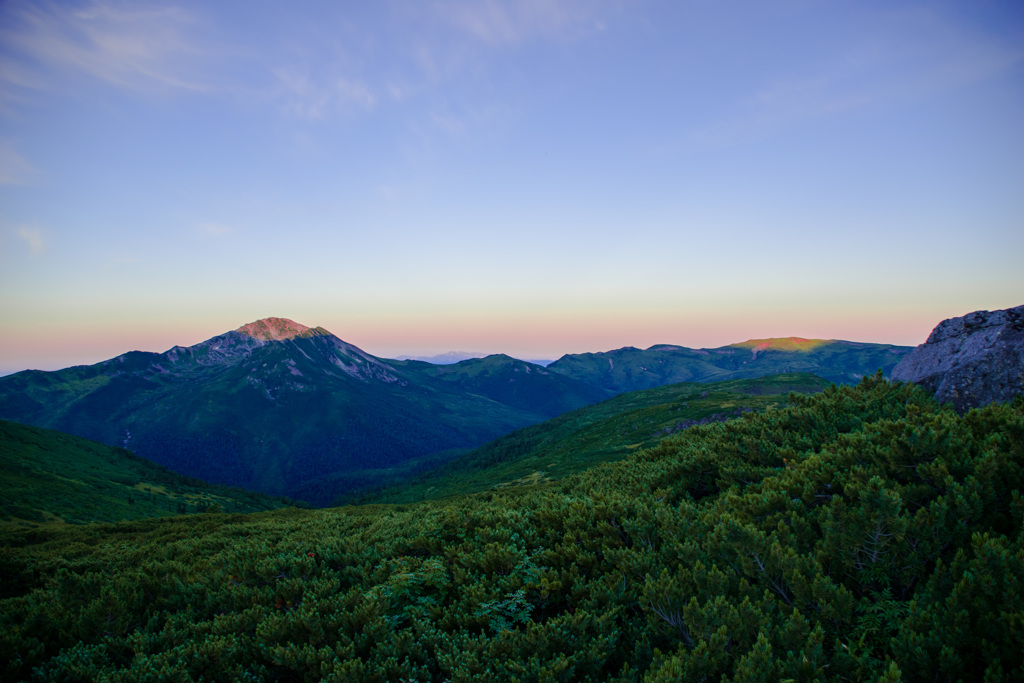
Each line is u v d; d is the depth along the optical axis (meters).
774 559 7.27
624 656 7.13
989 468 7.84
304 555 13.72
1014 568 5.77
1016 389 14.44
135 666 7.93
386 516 22.83
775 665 5.55
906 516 7.15
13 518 73.56
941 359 19.86
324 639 8.61
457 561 11.21
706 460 15.53
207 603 11.33
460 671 6.78
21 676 8.73
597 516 11.83
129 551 21.28
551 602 8.95
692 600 6.50
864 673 5.61
